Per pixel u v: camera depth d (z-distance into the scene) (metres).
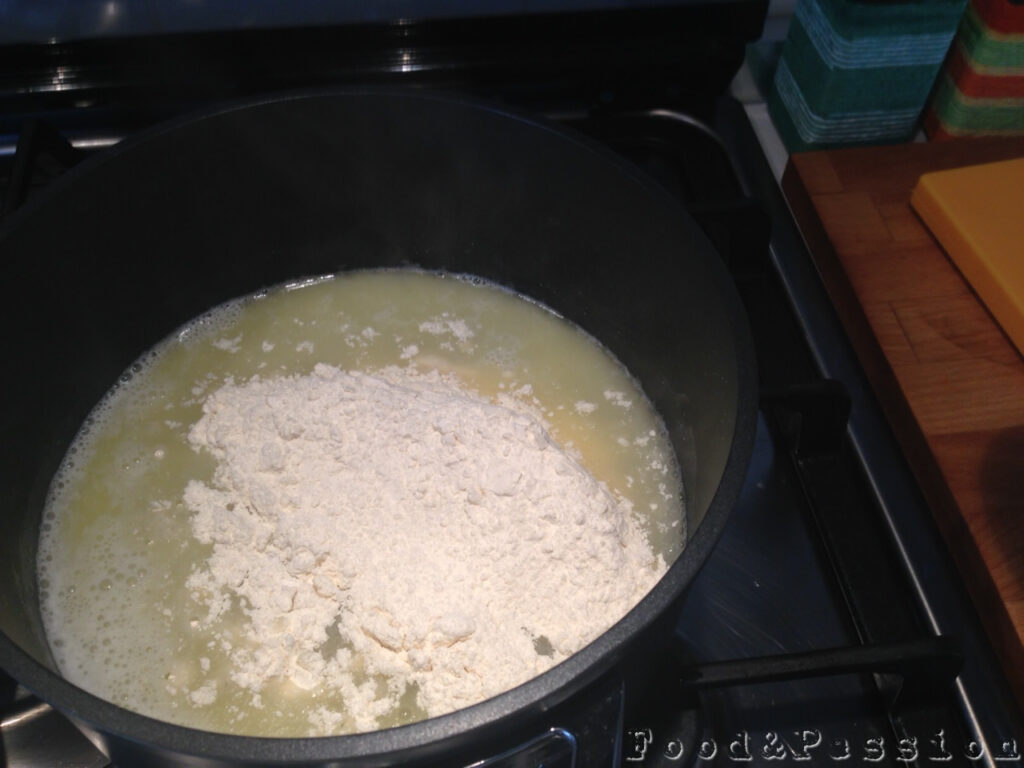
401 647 0.27
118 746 0.21
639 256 0.32
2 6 0.37
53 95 0.39
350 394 0.32
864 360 0.39
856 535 0.32
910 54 0.41
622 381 0.35
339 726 0.26
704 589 0.32
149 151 0.31
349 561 0.28
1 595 0.26
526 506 0.28
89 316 0.32
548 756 0.23
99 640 0.28
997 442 0.34
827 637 0.31
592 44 0.41
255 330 0.37
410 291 0.38
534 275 0.36
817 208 0.41
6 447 0.30
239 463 0.31
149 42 0.39
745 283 0.37
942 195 0.39
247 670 0.27
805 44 0.43
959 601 0.33
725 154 0.42
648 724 0.28
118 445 0.33
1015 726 0.30
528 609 0.27
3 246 0.28
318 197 0.35
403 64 0.40
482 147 0.33
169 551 0.30
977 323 0.38
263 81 0.40
